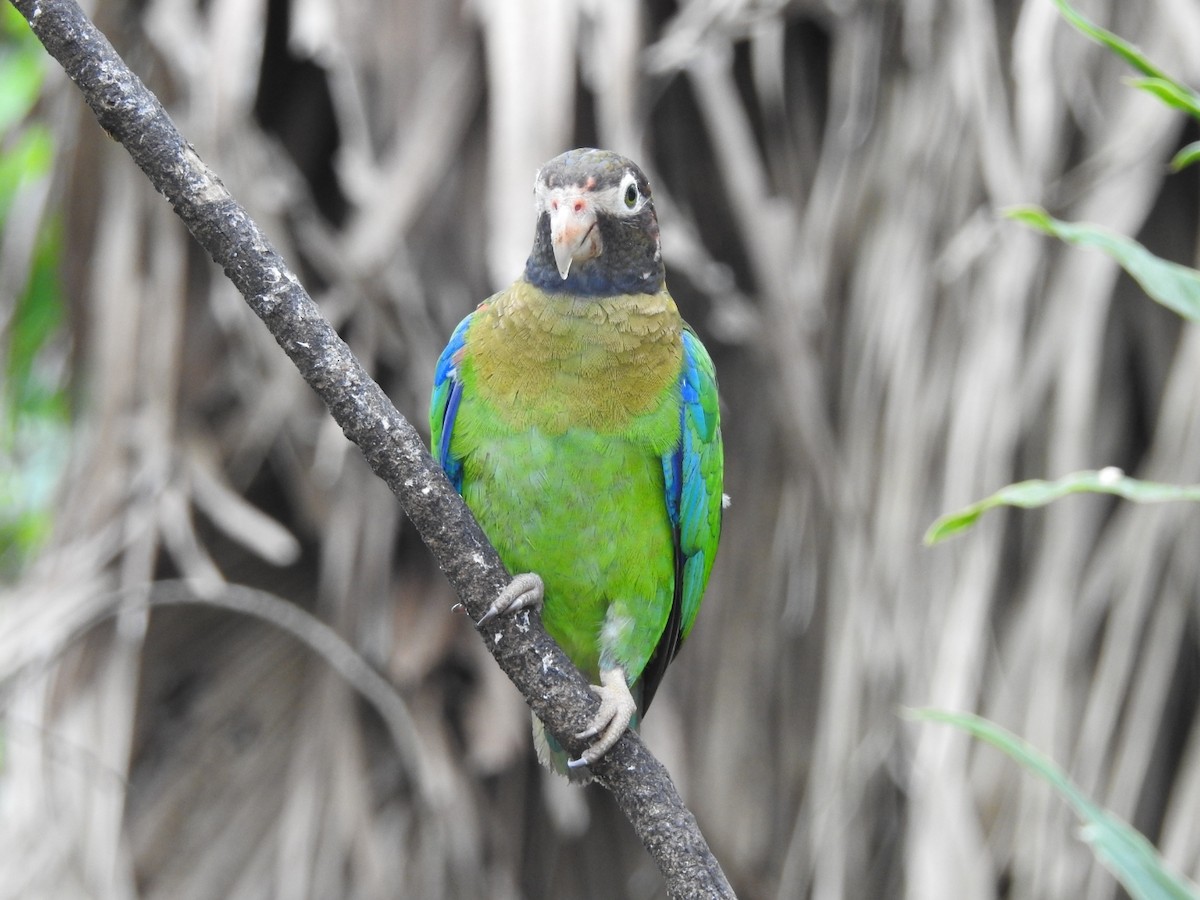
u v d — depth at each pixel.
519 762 10.19
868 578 9.66
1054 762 9.26
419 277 9.79
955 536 9.53
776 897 10.03
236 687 10.12
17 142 10.63
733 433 10.41
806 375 9.58
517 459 7.26
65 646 9.33
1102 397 10.00
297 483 10.12
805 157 10.50
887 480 9.70
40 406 11.55
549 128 9.09
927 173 9.88
